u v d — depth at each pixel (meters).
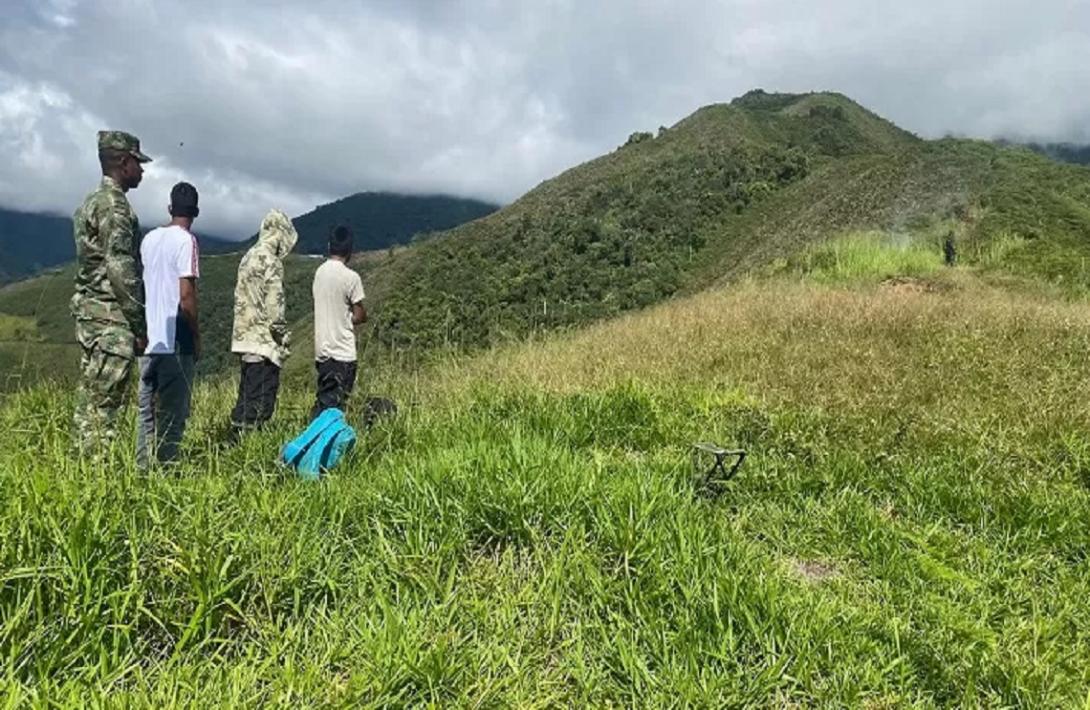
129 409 5.13
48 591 2.33
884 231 27.56
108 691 2.03
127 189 4.37
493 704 2.32
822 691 2.56
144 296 4.53
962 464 4.98
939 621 3.06
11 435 4.30
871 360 7.59
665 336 9.88
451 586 2.90
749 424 5.65
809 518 4.14
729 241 64.25
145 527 2.70
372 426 5.09
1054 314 9.91
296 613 2.61
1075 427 5.56
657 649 2.66
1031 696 2.64
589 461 4.32
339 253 5.75
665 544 3.30
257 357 5.32
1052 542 3.99
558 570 3.05
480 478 3.66
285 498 3.26
